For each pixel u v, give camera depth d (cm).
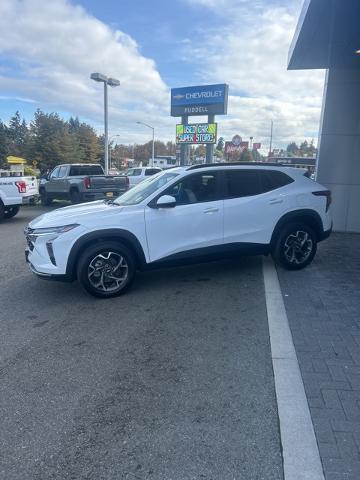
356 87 1002
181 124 2769
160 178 633
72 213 569
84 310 521
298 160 3638
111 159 8375
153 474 246
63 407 314
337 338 422
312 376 348
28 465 255
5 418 302
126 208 563
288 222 657
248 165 641
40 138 5744
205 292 582
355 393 322
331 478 238
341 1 646
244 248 627
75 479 243
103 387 342
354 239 966
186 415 302
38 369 373
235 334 441
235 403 315
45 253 541
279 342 414
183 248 588
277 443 270
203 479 241
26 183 1387
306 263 681
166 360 386
